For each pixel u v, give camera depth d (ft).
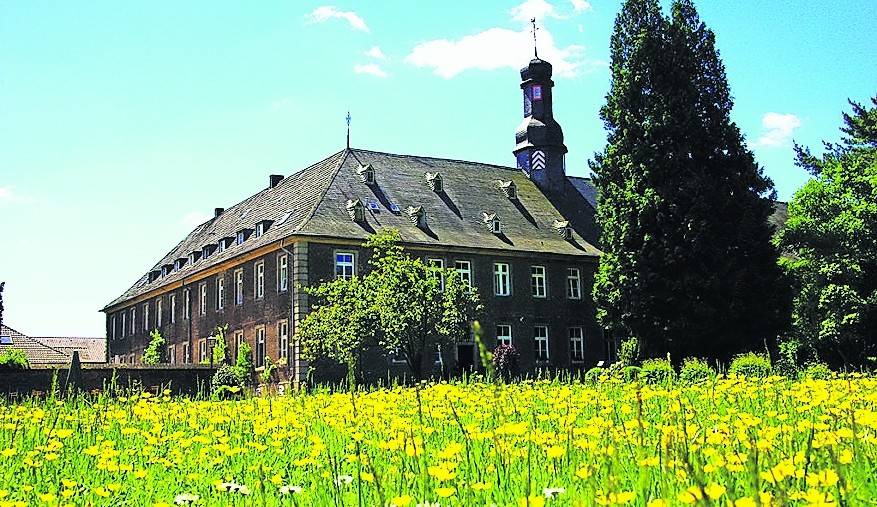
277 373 136.36
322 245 134.62
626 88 136.15
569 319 156.25
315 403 37.81
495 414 18.89
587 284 160.25
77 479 22.80
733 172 130.93
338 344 115.55
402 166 158.30
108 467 22.56
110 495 20.54
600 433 21.76
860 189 133.49
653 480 17.67
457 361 140.87
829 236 136.87
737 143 132.26
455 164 167.22
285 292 137.08
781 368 79.00
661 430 19.80
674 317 125.90
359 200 141.49
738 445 20.66
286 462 24.12
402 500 15.44
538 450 22.25
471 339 143.43
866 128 139.85
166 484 22.26
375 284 117.70
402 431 24.50
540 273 154.81
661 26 137.49
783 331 128.57
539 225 161.48
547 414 31.94
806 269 142.72
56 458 24.30
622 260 130.31
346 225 138.10
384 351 121.80
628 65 137.28
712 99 135.23
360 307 116.06
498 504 16.98
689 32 136.98
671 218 127.65
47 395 48.19
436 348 125.80
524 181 173.06
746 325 124.98
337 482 19.57
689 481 15.76
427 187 155.84
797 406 30.99
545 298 154.10
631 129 134.21
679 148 130.11
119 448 28.71
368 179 149.38
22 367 104.63
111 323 219.61
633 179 131.44
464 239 146.72
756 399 34.60
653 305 127.13
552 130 176.55
